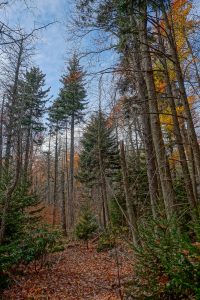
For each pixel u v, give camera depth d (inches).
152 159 372.8
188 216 314.0
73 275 385.4
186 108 279.0
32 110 1143.6
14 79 296.2
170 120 479.5
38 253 393.4
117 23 333.4
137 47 353.1
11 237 400.2
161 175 311.1
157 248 174.1
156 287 166.6
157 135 319.3
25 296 301.6
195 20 415.2
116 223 585.6
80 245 649.0
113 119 313.9
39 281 353.7
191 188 336.2
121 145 376.8
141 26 330.3
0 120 717.9
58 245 617.0
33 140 1412.4
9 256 339.9
